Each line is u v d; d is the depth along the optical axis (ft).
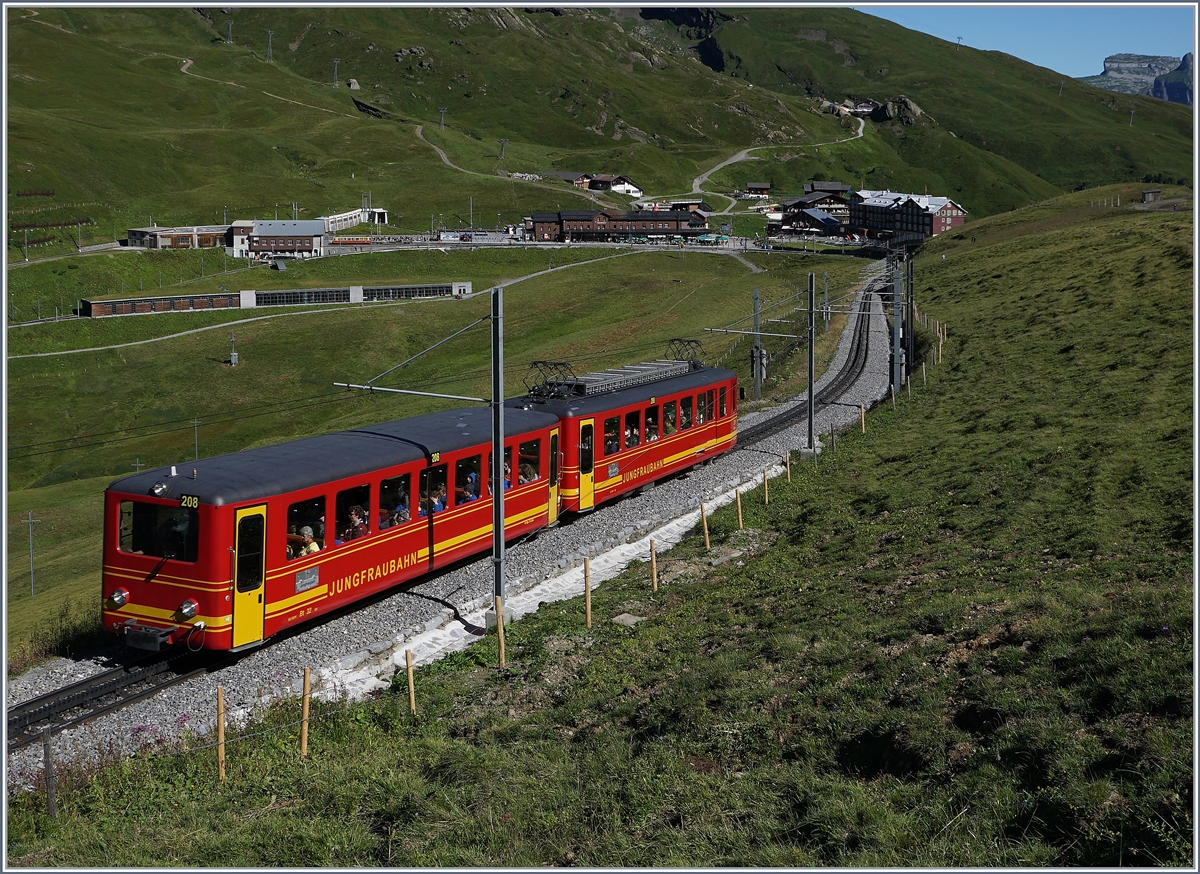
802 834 38.29
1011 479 96.17
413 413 275.18
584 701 57.77
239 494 65.05
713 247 649.20
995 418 130.11
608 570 92.38
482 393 284.41
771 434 153.89
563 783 46.21
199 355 407.23
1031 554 70.95
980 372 168.86
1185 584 52.42
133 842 43.88
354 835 43.14
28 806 48.39
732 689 53.16
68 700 59.98
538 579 88.12
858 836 36.94
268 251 604.08
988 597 59.16
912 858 34.47
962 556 74.28
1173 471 84.99
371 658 70.08
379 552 76.79
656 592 81.87
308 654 69.05
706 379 131.03
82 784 50.62
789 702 50.31
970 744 41.57
